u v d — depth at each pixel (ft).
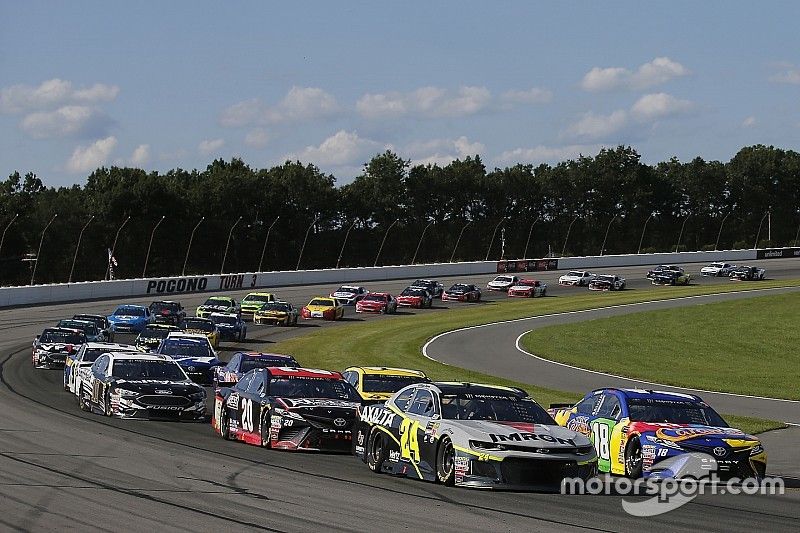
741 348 291.38
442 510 63.52
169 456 88.02
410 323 335.67
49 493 65.05
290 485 73.05
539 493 72.74
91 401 130.00
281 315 321.93
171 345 178.60
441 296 437.99
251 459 88.94
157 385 123.54
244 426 103.04
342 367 216.54
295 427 96.84
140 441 99.30
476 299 426.51
